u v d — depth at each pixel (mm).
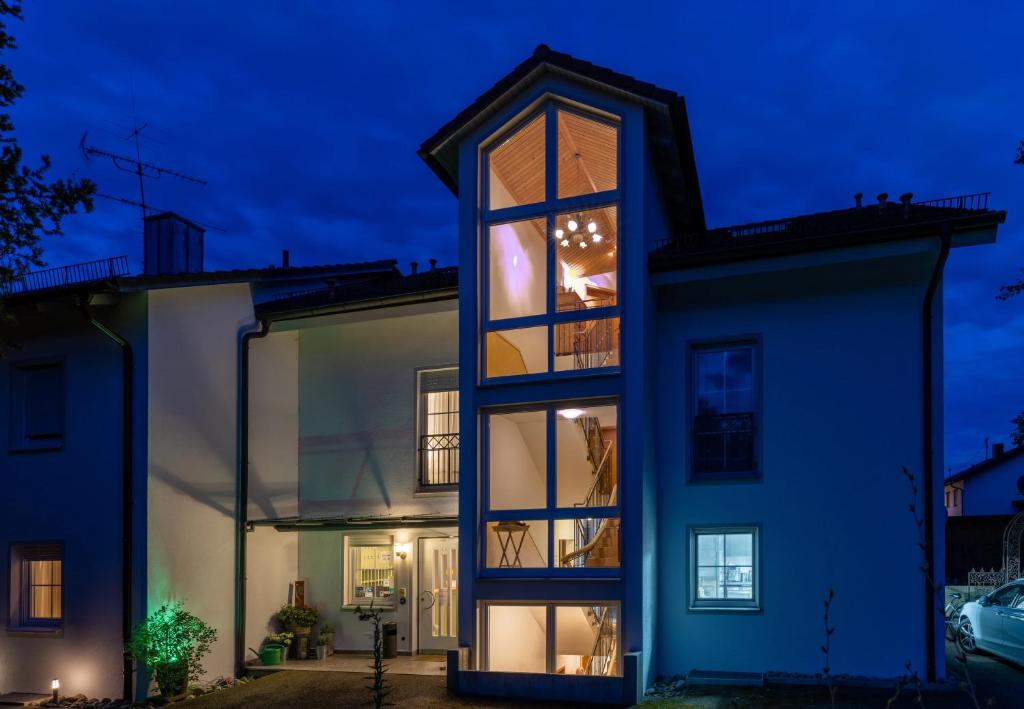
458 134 11680
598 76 10812
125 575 11641
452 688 10484
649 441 10719
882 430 10328
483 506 11055
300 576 14094
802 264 10422
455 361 13398
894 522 10133
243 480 13266
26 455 12844
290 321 13727
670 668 10727
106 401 12305
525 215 11328
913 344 10328
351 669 12312
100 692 11703
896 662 9891
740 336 11047
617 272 10766
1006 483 33219
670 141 11180
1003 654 11086
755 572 10625
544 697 9992
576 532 12875
